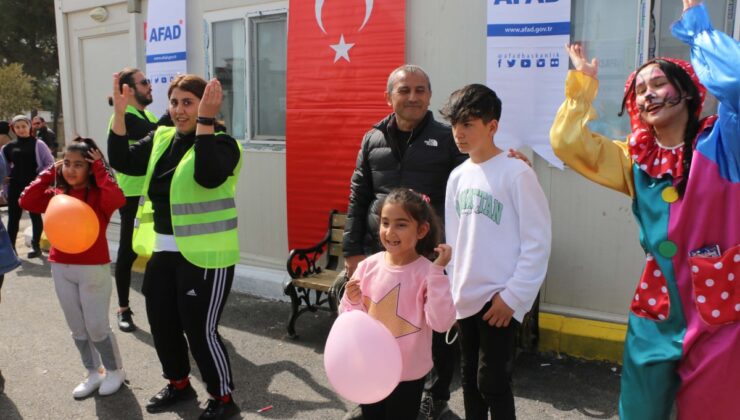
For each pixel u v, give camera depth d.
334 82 4.82
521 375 3.68
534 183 2.34
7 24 21.23
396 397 2.39
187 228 3.00
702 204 1.93
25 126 6.92
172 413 3.32
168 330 3.24
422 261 2.37
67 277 3.39
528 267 2.30
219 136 3.03
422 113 3.14
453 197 2.58
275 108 5.52
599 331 3.89
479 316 2.43
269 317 4.90
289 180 5.12
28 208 3.59
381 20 4.56
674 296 2.00
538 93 4.03
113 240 7.10
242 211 5.75
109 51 7.00
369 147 3.38
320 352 4.18
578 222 4.07
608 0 3.88
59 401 3.49
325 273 4.57
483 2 4.23
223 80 5.82
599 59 3.96
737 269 1.89
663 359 2.00
